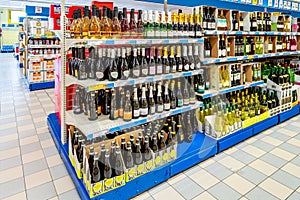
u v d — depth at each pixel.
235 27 3.09
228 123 2.91
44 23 6.45
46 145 3.00
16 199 2.00
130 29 2.26
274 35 3.72
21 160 2.63
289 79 3.83
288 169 2.42
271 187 2.14
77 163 2.05
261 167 2.47
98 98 2.35
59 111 3.18
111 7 2.58
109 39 2.02
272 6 4.27
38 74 6.45
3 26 20.39
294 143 3.01
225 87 3.07
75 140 2.33
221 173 2.37
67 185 2.19
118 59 2.19
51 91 6.30
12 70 9.86
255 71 3.48
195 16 2.68
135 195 2.02
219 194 2.06
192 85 2.78
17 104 4.95
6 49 21.55
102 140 2.30
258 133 3.33
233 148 2.90
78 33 2.29
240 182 2.22
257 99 3.42
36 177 2.31
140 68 2.29
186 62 2.61
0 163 2.56
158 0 3.05
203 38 2.67
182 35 2.52
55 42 6.70
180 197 2.03
